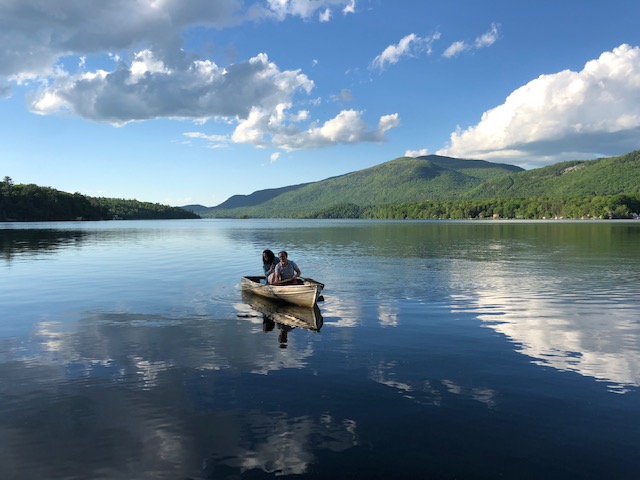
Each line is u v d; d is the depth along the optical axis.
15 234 64.62
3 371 7.98
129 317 12.41
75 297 15.63
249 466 5.05
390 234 68.00
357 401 6.66
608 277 19.77
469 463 5.07
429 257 29.80
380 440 5.56
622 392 6.96
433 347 9.40
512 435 5.66
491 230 82.88
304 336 10.31
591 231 74.31
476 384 7.31
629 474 4.85
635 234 62.78
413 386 7.23
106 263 26.80
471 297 15.18
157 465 5.07
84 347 9.47
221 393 6.97
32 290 17.03
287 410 6.38
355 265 24.94
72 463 5.12
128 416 6.21
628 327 11.02
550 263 25.59
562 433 5.70
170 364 8.34
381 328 11.06
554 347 9.38
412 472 4.91
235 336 10.34
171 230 86.81
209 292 16.73
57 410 6.40
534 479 4.78
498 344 9.61
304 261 27.27
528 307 13.50
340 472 4.92
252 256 31.64
